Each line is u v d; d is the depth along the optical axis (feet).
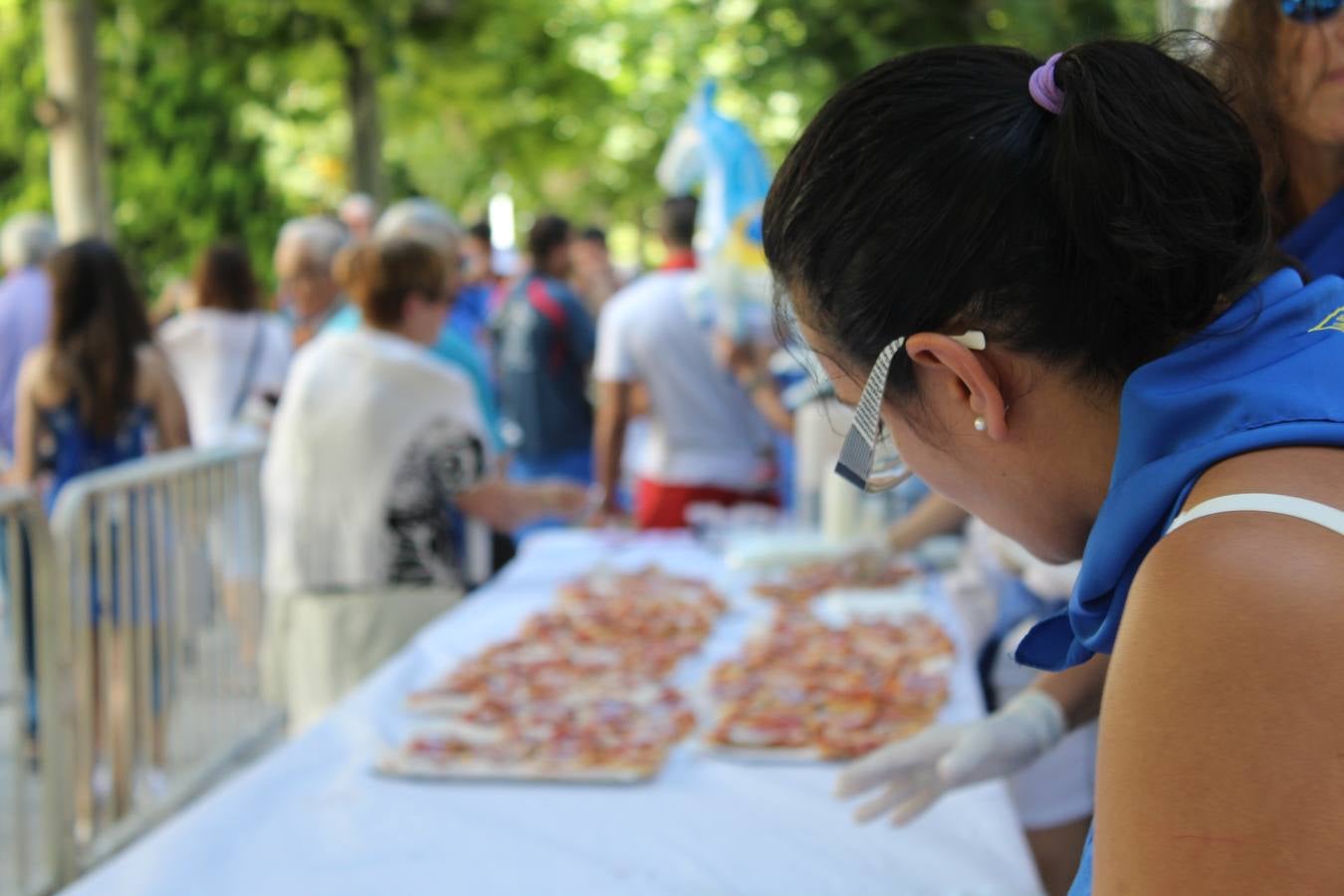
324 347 10.64
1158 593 2.10
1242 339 2.38
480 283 24.06
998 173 2.41
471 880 5.13
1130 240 2.32
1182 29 2.78
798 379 13.55
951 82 2.52
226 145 37.93
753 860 5.31
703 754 6.56
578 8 44.04
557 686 7.68
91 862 10.06
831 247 2.56
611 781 6.15
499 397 18.56
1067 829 7.94
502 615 9.66
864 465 2.70
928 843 5.45
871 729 6.77
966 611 9.16
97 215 22.97
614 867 5.24
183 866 5.19
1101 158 2.34
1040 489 2.64
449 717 7.18
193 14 33.12
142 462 11.36
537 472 18.43
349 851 5.38
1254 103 2.76
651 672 7.97
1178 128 2.38
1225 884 1.95
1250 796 1.94
